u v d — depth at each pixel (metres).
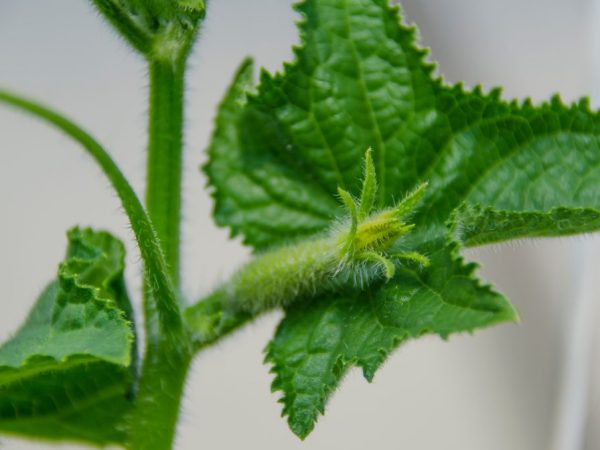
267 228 0.28
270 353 0.25
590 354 0.44
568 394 0.44
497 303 0.23
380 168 0.27
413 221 0.27
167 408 0.26
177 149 0.26
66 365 0.25
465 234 0.25
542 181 0.27
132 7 0.25
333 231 0.27
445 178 0.27
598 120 0.27
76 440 0.27
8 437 0.27
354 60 0.27
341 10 0.27
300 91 0.27
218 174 0.28
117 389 0.26
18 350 0.25
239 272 0.26
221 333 0.26
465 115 0.27
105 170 0.24
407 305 0.25
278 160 0.28
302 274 0.26
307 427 0.25
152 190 0.26
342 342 0.25
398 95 0.27
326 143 0.28
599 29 0.45
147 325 0.26
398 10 0.27
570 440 0.43
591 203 0.26
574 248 0.46
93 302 0.24
